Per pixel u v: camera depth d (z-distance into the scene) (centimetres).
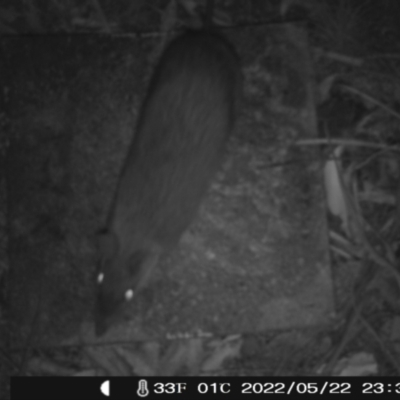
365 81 237
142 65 237
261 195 236
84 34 237
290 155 236
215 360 235
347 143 236
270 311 235
